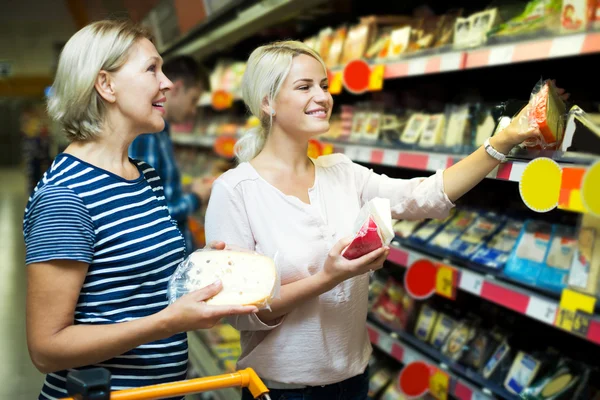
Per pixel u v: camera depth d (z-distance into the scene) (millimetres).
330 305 1440
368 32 2674
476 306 2338
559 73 2123
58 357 1119
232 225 1438
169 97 3064
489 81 2408
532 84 2225
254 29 3902
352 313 1484
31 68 18203
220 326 3352
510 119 1468
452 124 2168
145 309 1289
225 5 3748
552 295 1633
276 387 1486
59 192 1177
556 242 1720
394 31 2531
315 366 1436
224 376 1078
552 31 1644
